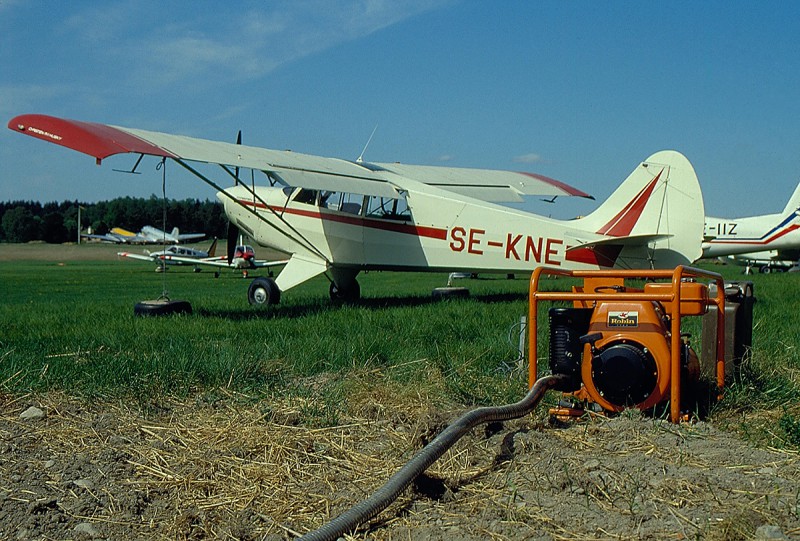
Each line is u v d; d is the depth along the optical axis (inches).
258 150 474.9
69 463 146.1
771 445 143.7
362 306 446.9
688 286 172.2
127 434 166.6
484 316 344.8
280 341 269.0
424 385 201.6
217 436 163.9
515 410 154.1
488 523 114.6
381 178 496.4
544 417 172.1
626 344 160.9
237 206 534.9
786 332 281.9
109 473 142.2
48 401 190.5
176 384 203.5
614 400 162.4
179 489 135.9
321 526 114.8
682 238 471.2
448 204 491.5
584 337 163.6
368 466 145.9
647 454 139.4
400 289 814.5
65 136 371.9
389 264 501.7
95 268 1817.2
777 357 225.3
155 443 159.8
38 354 241.0
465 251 490.9
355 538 113.5
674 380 155.6
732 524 105.7
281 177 429.4
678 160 471.5
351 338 264.8
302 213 510.3
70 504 127.7
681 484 123.3
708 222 1391.5
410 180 514.0
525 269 484.1
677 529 107.3
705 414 170.1
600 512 115.3
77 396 194.7
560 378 171.5
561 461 136.6
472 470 139.2
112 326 331.0
